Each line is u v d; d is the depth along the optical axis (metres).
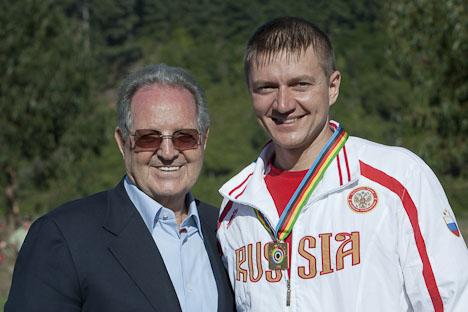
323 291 4.39
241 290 4.68
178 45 93.50
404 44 15.18
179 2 101.69
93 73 27.08
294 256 4.47
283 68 4.46
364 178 4.44
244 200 4.68
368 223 4.36
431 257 4.30
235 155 68.12
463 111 15.06
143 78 4.65
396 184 4.37
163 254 4.56
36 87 25.09
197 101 4.69
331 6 94.50
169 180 4.60
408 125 15.82
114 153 51.44
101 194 4.69
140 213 4.61
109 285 4.34
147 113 4.56
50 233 4.37
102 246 4.39
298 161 4.63
